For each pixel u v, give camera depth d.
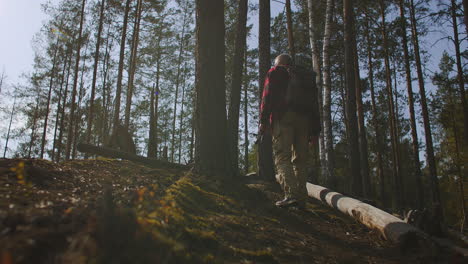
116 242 1.38
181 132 33.62
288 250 2.43
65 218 1.61
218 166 4.38
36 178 2.82
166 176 4.25
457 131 21.02
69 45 22.88
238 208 3.28
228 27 19.16
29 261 1.19
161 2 20.86
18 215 1.55
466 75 14.02
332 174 9.44
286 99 3.72
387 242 3.20
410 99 15.49
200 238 2.11
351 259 2.51
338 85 21.39
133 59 20.62
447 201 29.84
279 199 4.41
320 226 3.53
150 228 1.71
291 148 3.82
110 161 4.95
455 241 3.67
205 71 4.52
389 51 17.53
